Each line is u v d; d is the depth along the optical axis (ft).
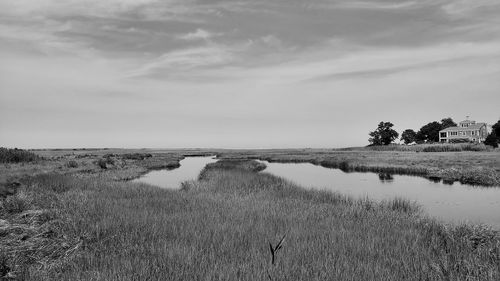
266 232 34.91
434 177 128.16
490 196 81.76
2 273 26.63
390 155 258.98
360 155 276.62
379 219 44.50
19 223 40.93
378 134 477.36
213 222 39.32
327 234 34.91
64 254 30.19
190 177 132.05
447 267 25.57
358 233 35.94
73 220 39.14
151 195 63.21
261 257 27.12
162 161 239.09
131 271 24.22
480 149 290.15
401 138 504.84
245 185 81.51
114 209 46.55
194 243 30.99
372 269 24.91
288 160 279.49
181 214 44.27
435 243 33.14
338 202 61.11
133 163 199.41
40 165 141.18
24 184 73.82
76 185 74.74
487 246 32.53
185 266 25.29
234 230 35.45
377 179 123.24
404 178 125.80
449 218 56.90
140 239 32.45
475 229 39.04
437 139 467.52
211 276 23.40
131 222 38.65
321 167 196.03
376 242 31.99
